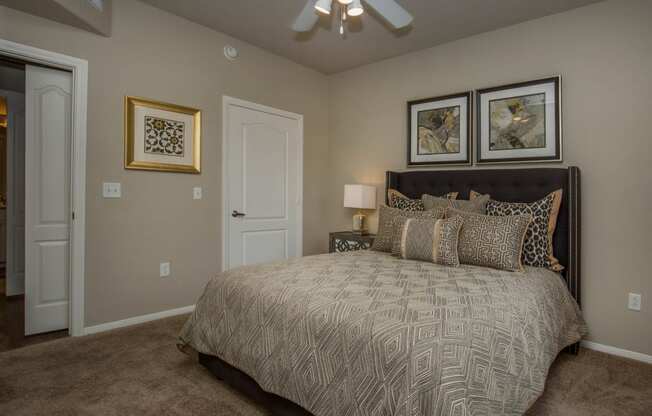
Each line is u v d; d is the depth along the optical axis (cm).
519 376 146
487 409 125
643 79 259
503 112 323
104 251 286
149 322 307
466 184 329
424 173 359
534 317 176
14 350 249
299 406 162
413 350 125
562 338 226
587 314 278
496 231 246
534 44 308
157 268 316
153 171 312
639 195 260
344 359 142
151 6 308
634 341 260
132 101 297
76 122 271
